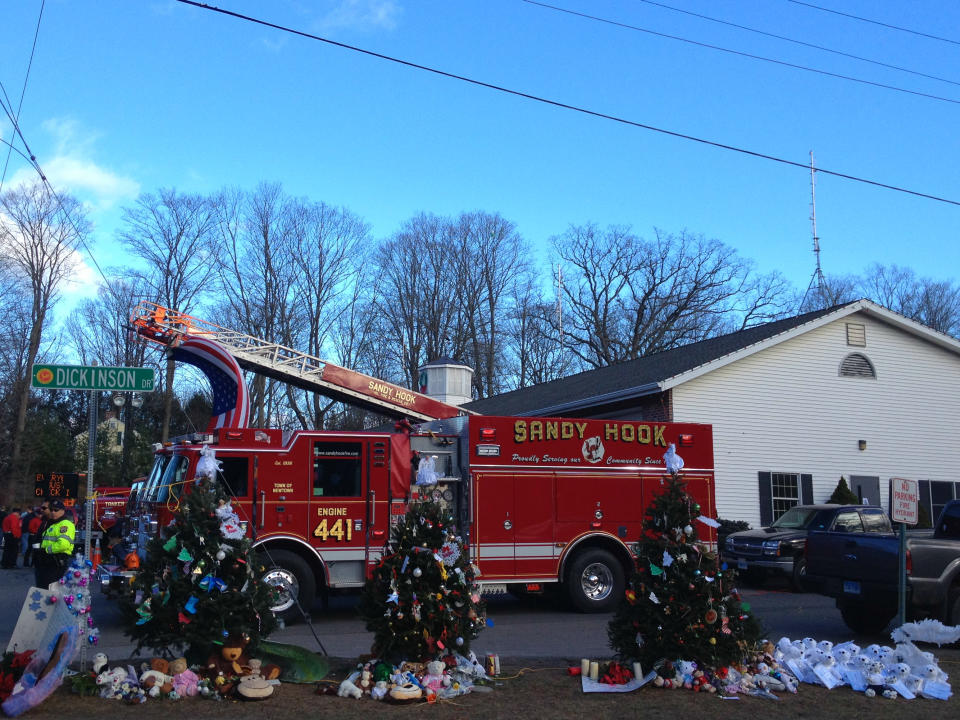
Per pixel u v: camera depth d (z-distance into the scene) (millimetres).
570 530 14227
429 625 7961
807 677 8523
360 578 12992
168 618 7418
